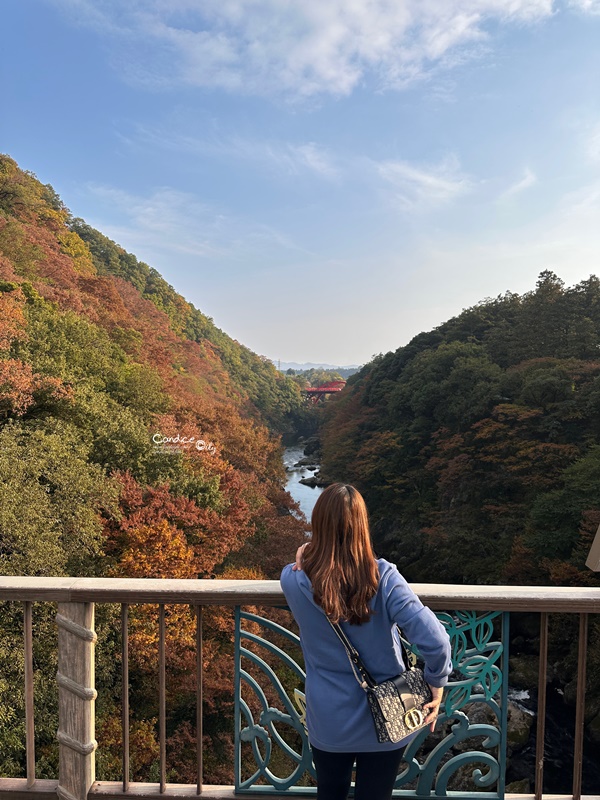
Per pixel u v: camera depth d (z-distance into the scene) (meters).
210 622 14.46
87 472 15.80
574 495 24.75
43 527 12.70
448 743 1.86
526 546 25.72
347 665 1.40
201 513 19.11
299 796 1.90
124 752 1.93
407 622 1.35
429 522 36.72
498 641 1.84
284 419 114.38
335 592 1.35
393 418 50.84
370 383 64.19
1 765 9.34
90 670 1.90
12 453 14.48
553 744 14.70
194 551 18.52
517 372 37.44
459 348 47.97
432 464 38.41
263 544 26.67
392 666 1.42
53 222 78.75
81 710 1.91
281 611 17.09
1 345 22.81
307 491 59.59
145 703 13.78
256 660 1.89
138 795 1.93
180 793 1.94
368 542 1.40
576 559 22.69
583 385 32.94
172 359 67.12
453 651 1.83
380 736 1.33
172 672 14.02
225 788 1.96
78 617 1.89
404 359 60.25
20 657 9.77
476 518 33.16
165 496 18.41
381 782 1.41
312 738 1.44
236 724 1.91
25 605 1.92
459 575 30.27
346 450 53.81
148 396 33.22
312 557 1.41
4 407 18.98
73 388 22.73
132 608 13.65
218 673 13.96
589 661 17.61
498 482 32.75
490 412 36.94
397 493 42.28
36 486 13.60
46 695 10.22
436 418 43.47
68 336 32.66
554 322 44.59
